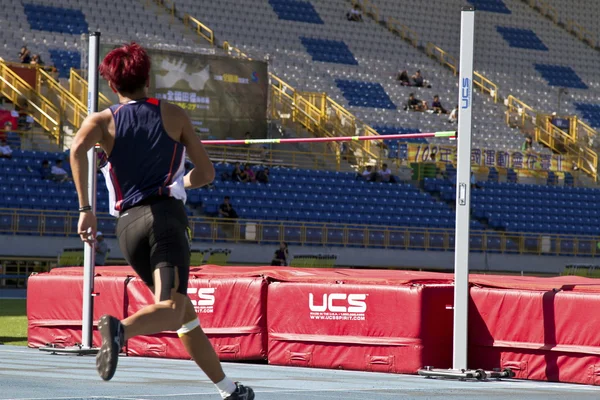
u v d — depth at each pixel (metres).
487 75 61.31
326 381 10.63
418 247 42.69
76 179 5.79
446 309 12.38
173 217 5.85
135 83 6.04
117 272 14.73
